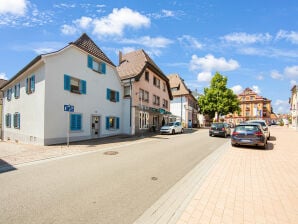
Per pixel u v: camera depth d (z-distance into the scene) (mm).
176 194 4355
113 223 3129
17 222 3133
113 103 18109
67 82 13070
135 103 19797
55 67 12352
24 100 14414
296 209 3602
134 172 6082
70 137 13234
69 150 9945
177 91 37812
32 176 5594
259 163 7316
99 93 16141
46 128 11742
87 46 15359
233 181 5203
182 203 3861
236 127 11391
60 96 12625
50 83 12016
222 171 6219
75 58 13836
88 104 14891
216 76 39062
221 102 37844
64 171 6125
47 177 5500
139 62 21984
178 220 3199
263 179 5371
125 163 7266
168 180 5344
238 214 3398
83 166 6766
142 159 7984
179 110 37188
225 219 3221
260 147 11289
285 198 4090
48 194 4281
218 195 4242
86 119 14664
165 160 7863
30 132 13219
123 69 22406
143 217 3328
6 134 18125
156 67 25297
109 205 3773
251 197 4133
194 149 10727
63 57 12891
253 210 3547
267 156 8633
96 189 4602
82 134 14250
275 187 4746
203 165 7121
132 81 19312
